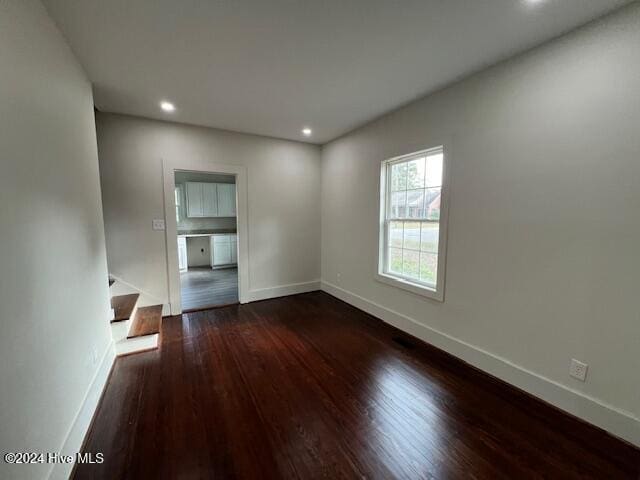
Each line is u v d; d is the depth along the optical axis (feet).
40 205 4.27
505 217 6.95
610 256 5.34
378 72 7.34
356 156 12.18
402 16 5.28
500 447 5.20
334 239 14.14
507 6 5.00
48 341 4.25
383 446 5.22
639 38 4.83
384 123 10.47
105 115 10.11
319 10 5.12
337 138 13.35
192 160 11.62
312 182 14.73
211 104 9.39
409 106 9.38
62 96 5.45
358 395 6.68
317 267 15.44
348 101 9.19
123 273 10.81
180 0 4.83
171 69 7.14
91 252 6.70
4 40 3.52
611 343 5.40
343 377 7.42
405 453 5.07
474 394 6.72
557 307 6.13
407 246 10.26
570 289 5.90
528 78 6.34
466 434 5.50
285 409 6.20
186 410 6.15
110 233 10.50
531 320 6.58
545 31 5.69
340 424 5.77
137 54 6.45
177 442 5.28
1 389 3.10
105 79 7.58
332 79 7.72
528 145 6.41
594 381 5.65
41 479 3.86
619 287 5.26
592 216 5.52
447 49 6.35
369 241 11.73
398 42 6.09
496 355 7.35
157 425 5.70
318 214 15.11
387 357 8.45
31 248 3.92
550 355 6.29
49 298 4.37
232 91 8.43
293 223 14.42
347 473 4.67
